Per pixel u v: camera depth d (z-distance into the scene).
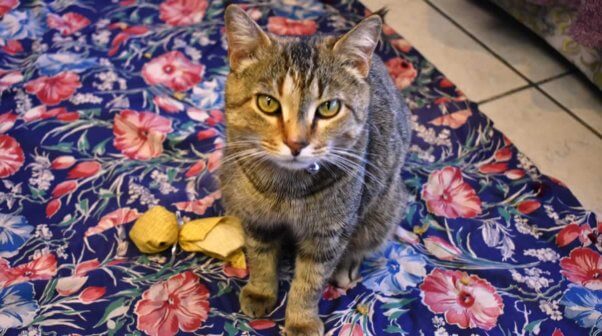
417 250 1.40
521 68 1.97
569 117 1.82
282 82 1.00
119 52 1.80
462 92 1.82
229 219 1.34
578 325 1.26
